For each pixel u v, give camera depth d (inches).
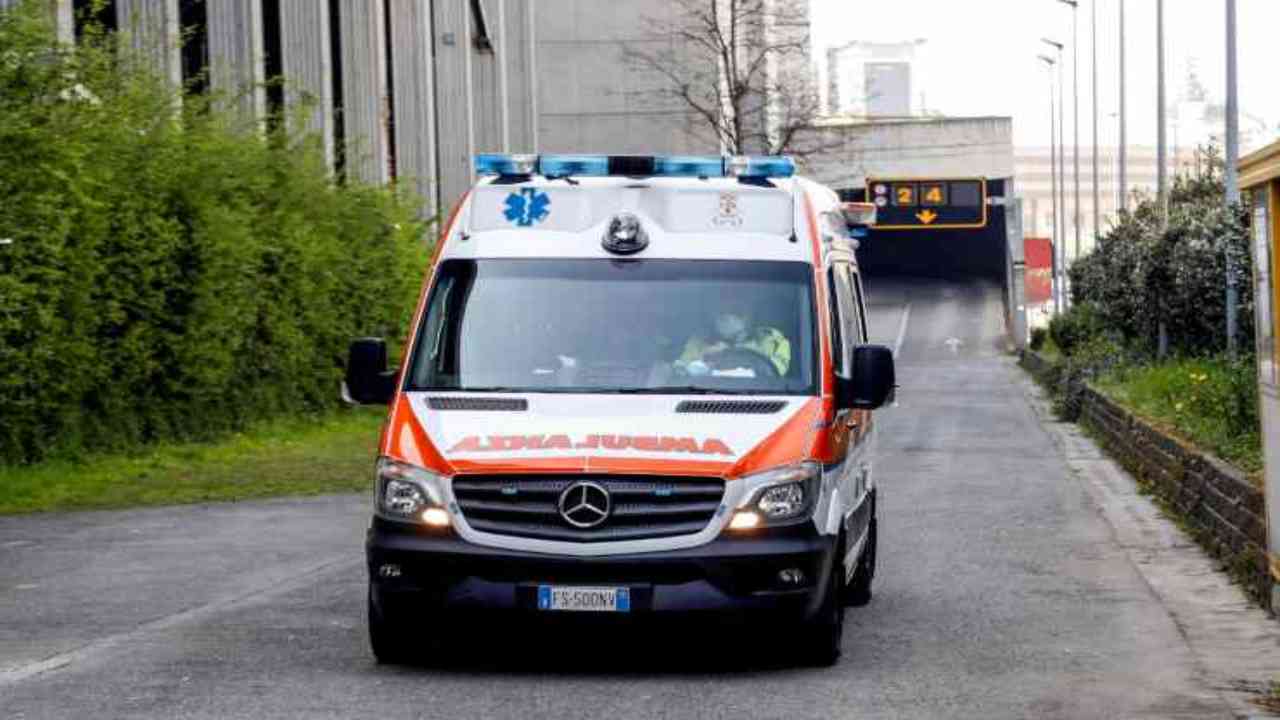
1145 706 571.8
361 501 1291.8
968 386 3326.8
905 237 6373.0
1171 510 1183.6
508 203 687.1
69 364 1437.0
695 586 600.1
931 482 1459.2
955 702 578.9
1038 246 6353.3
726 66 3782.0
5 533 1088.2
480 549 601.9
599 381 647.8
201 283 1662.2
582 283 668.7
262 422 1863.9
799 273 671.1
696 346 655.8
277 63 2519.7
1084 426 2160.4
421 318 665.6
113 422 1560.0
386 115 2795.3
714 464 604.4
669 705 573.0
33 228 1344.7
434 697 583.5
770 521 605.9
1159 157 2578.7
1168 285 2052.2
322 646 680.4
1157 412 1549.0
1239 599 810.8
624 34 4507.9
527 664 644.7
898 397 2938.0
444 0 3270.2
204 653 665.0
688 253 673.6
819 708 569.6
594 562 598.5
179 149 1638.8
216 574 901.8
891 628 733.3
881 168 5442.9
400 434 623.8
